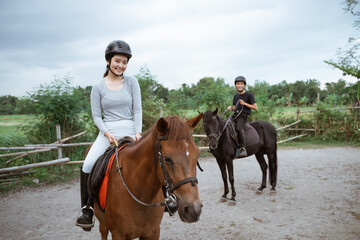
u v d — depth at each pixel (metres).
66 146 7.64
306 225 3.70
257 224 3.79
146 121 9.31
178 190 1.48
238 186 5.93
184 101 10.84
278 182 6.16
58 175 6.79
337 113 12.77
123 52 2.18
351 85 12.93
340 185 5.70
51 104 7.40
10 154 6.61
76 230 3.77
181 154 1.51
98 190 2.16
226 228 3.69
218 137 4.73
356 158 8.63
